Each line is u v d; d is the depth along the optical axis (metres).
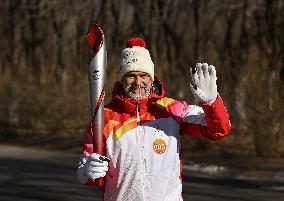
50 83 28.30
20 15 33.12
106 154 4.78
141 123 4.78
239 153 19.98
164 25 27.88
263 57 23.89
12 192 13.60
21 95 27.20
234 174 16.73
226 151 20.31
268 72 22.03
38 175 16.05
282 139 19.75
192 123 4.85
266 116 19.86
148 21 28.17
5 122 27.02
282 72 22.22
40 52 31.69
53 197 13.09
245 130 21.38
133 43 4.93
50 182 14.95
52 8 31.17
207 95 4.60
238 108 21.31
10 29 33.53
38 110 26.41
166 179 4.75
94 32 4.67
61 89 26.73
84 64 28.72
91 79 4.65
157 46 28.11
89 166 4.60
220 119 4.68
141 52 4.85
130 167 4.73
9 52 33.44
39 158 19.88
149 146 4.75
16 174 16.19
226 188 14.38
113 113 4.82
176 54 27.25
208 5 28.00
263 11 24.92
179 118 4.86
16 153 21.28
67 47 29.77
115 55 28.64
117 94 4.88
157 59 25.28
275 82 20.78
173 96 23.11
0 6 33.50
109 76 24.47
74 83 27.25
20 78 29.89
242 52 24.98
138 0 28.52
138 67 4.80
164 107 4.85
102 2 29.30
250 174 16.66
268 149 19.47
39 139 24.61
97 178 4.67
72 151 22.20
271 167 17.64
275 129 19.67
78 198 12.99
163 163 4.74
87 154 4.82
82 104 25.67
